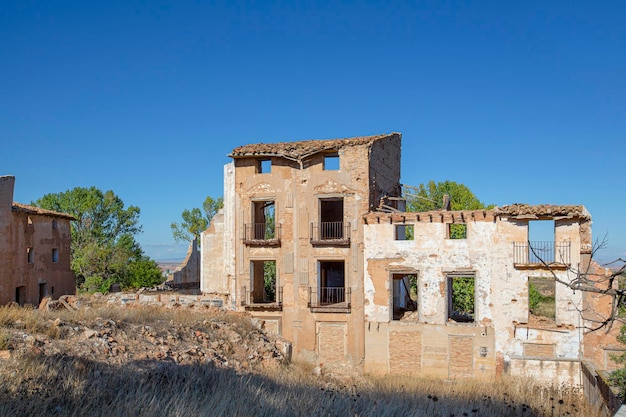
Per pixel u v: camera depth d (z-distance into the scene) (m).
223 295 38.41
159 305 34.66
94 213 67.50
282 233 36.50
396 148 41.16
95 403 13.46
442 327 32.66
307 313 35.53
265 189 37.19
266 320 36.34
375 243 34.47
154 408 13.12
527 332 31.09
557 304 30.69
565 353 30.25
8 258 36.66
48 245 42.12
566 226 30.89
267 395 16.16
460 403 19.67
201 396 15.34
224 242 39.28
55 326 20.14
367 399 18.34
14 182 37.50
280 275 36.44
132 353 20.14
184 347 23.22
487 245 32.19
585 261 30.31
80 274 61.50
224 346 25.44
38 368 14.74
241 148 38.00
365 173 35.12
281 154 36.25
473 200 55.22
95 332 20.45
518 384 27.59
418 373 32.88
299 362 30.73
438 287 32.97
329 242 35.09
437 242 33.19
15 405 12.08
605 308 29.58
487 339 31.78
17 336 18.19
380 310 34.06
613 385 18.69
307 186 36.19
